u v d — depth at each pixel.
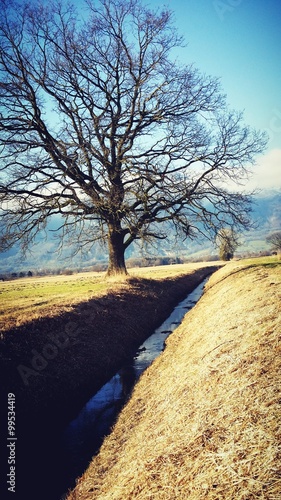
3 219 17.86
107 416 8.43
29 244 18.95
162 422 5.99
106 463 6.11
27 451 7.12
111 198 18.14
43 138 18.92
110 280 22.78
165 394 7.43
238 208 20.28
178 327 16.05
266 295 9.72
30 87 18.00
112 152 21.28
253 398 4.49
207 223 19.81
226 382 5.50
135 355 13.19
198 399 5.70
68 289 24.66
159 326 17.83
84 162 18.11
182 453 4.37
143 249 21.52
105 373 11.35
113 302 16.92
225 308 11.52
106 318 14.93
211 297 18.23
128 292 19.69
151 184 19.44
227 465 3.58
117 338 14.02
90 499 5.13
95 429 7.87
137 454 5.39
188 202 19.83
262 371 5.09
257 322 7.41
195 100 20.08
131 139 20.78
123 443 6.58
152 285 24.22
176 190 19.41
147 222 20.67
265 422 3.88
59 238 19.39
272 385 4.54
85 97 20.12
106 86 20.47
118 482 4.89
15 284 44.19
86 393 9.98
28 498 5.71
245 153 20.08
